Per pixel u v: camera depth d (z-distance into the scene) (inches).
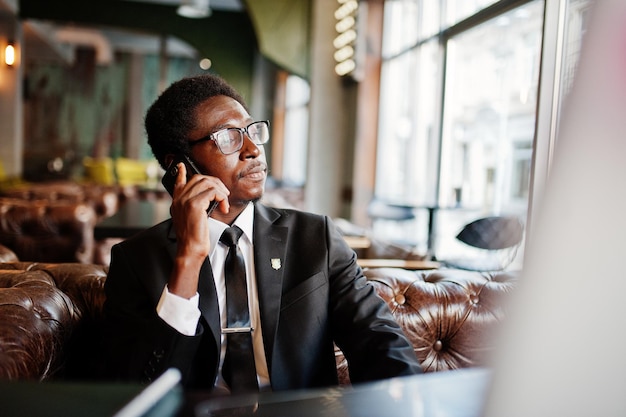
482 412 16.5
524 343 14.9
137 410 26.2
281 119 471.5
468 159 194.1
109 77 586.6
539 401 14.8
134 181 509.0
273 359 50.4
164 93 58.1
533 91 155.9
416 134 235.8
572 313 14.1
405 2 247.3
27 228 128.6
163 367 45.4
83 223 130.8
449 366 65.1
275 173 476.4
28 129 576.1
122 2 431.8
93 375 57.9
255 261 53.5
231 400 29.0
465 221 194.2
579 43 14.2
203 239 47.1
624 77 13.2
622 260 13.5
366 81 269.3
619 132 13.3
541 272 14.5
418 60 234.5
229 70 454.9
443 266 102.3
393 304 64.7
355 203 271.1
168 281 48.9
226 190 49.1
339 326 55.2
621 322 13.7
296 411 27.7
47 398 27.5
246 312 51.6
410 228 234.7
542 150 94.7
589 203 13.7
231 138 54.1
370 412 27.1
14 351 43.9
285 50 297.4
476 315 66.1
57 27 501.0
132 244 53.0
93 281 62.9
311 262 55.2
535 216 14.9
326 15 283.6
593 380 14.2
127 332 48.1
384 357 49.3
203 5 354.9
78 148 585.3
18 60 410.6
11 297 49.8
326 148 287.0
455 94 204.8
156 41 549.0
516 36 165.8
